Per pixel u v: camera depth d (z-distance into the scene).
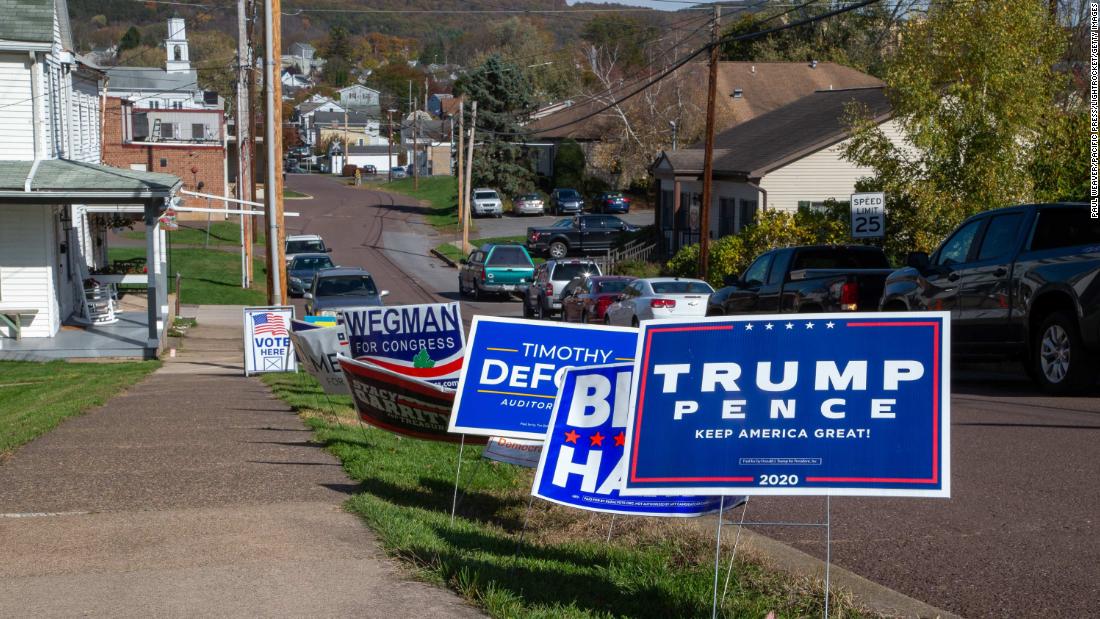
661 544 6.39
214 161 61.91
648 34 99.06
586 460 5.66
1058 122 22.59
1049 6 23.83
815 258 17.77
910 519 6.99
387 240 60.44
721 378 4.54
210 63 126.44
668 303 21.84
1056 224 12.64
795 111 43.97
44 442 10.48
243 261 40.66
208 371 21.69
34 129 25.05
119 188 23.34
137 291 36.94
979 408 11.48
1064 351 11.99
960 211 23.12
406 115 147.62
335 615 4.92
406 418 7.72
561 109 85.38
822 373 4.44
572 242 52.41
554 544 6.47
